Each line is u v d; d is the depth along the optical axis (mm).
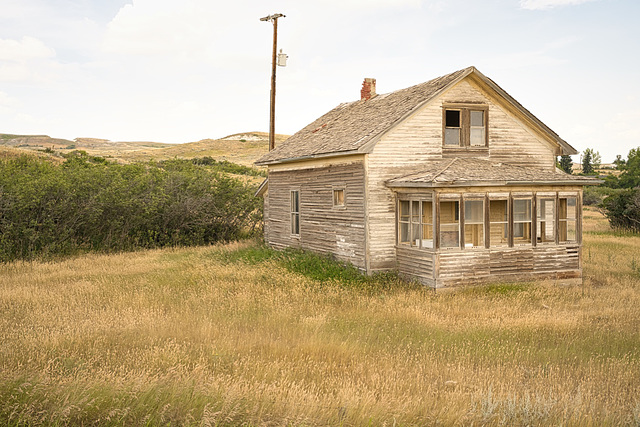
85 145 176500
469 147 18938
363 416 6316
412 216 17781
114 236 26969
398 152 18047
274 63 30047
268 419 6262
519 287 16266
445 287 16109
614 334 10984
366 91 24438
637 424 6520
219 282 16266
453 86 18734
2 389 6547
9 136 170125
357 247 18328
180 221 29594
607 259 21891
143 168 31297
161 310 12414
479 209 18297
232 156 117000
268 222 26156
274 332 10867
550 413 6727
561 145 20000
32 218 23672
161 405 6355
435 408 6836
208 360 8703
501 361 9383
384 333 11000
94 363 8414
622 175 86250
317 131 23750
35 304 12961
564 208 18094
